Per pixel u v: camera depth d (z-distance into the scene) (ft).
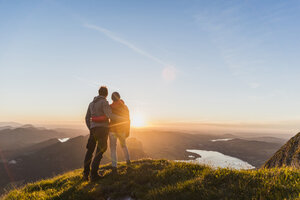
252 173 14.16
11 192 18.61
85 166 19.67
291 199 9.95
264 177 13.41
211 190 12.23
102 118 19.19
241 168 15.65
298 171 13.66
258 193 11.18
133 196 14.53
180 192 12.68
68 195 15.71
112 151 21.15
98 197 15.12
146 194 13.76
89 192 15.46
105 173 21.45
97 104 19.52
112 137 21.74
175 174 17.16
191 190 12.57
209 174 14.78
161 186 14.88
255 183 12.60
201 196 11.75
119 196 15.14
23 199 16.08
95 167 18.72
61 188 18.04
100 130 19.04
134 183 16.21
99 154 19.02
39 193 17.13
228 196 11.37
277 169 14.66
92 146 20.17
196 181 13.83
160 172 17.97
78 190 16.29
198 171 17.26
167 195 12.64
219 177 13.88
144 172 19.03
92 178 18.57
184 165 19.76
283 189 11.39
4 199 17.44
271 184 12.03
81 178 20.86
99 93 20.63
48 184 20.18
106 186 16.67
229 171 14.62
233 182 13.01
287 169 14.10
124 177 18.51
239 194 11.55
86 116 20.63
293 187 11.35
